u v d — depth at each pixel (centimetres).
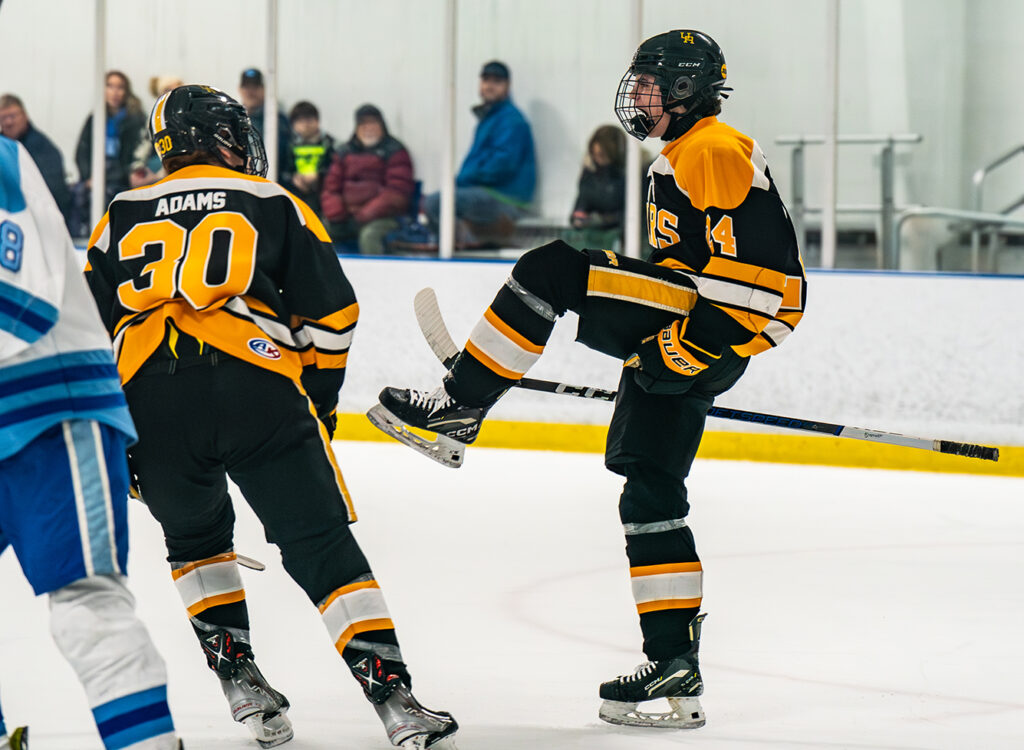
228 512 966
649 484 1038
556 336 2862
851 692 1131
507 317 988
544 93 3225
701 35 1044
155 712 680
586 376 2852
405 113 3303
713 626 1380
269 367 887
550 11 3206
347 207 3309
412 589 1520
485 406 1016
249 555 1692
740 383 2756
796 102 3109
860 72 3078
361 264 2916
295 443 884
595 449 2825
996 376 2650
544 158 3241
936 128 3055
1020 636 1359
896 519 2094
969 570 1705
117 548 696
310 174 3312
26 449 682
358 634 880
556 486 2341
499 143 3225
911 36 3044
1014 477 2633
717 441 2773
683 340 980
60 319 705
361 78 3322
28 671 1126
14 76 3488
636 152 3133
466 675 1164
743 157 980
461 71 3259
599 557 1730
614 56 3186
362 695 1088
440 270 2886
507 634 1321
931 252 3073
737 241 966
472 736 975
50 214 710
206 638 945
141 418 879
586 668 1198
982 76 3023
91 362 710
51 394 688
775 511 2136
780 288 976
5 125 3491
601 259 997
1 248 677
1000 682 1173
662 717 1018
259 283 901
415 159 3300
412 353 2895
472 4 3247
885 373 2695
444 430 1014
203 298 876
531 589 1532
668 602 1020
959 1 3019
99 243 926
